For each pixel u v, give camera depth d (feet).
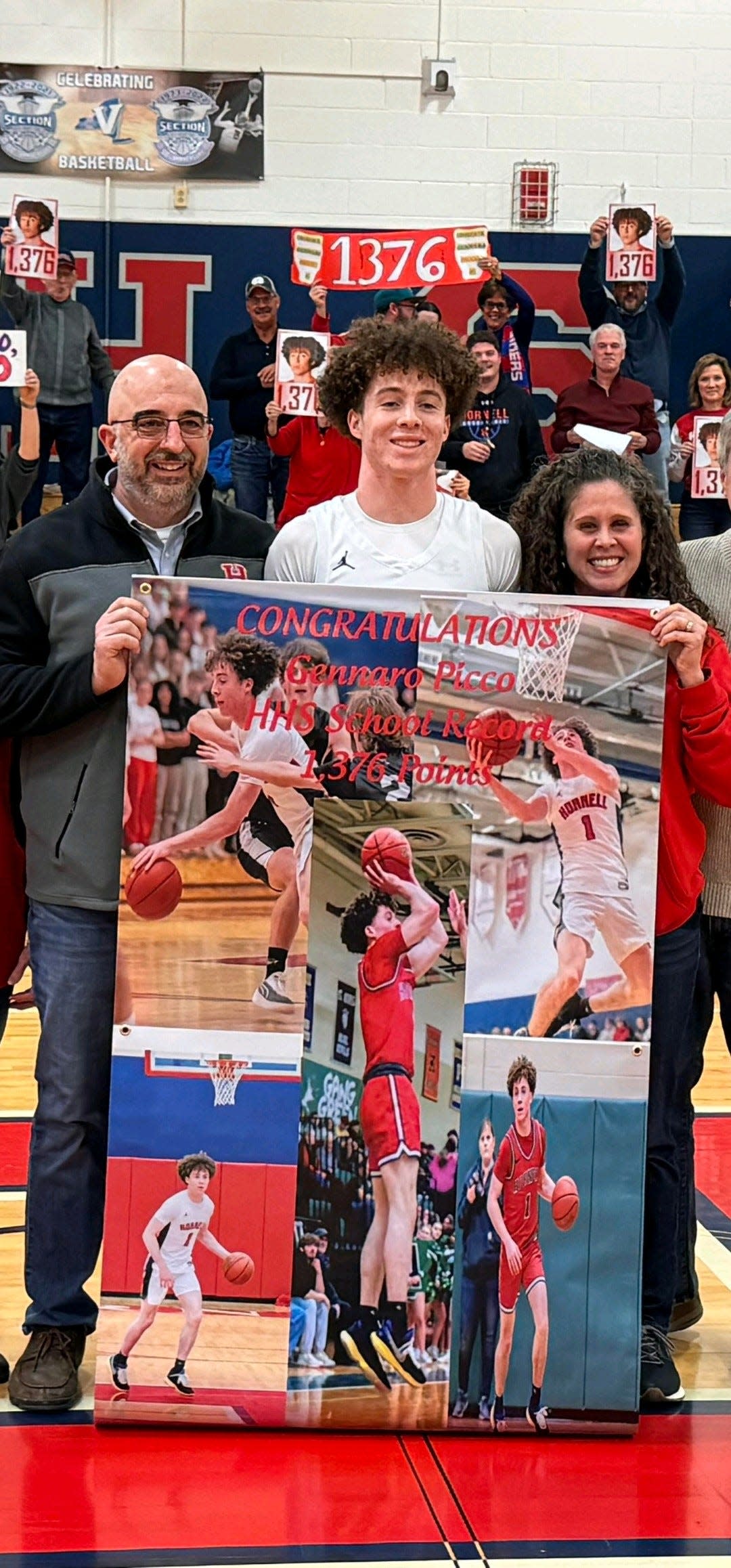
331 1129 7.68
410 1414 7.68
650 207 26.78
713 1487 7.24
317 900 7.66
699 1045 9.12
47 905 8.12
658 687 7.70
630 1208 7.77
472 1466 7.38
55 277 24.63
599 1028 7.76
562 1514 6.91
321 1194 7.67
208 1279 7.64
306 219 28.53
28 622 8.15
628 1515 6.93
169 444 7.91
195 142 28.17
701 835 8.27
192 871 7.65
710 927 8.96
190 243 28.40
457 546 8.36
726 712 7.85
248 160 28.27
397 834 7.68
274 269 28.55
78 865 7.97
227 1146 7.66
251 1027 7.66
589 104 28.53
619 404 26.43
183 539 8.36
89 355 27.12
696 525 26.58
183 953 7.66
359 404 8.41
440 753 7.67
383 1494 7.06
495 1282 7.70
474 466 24.85
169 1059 7.66
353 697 7.63
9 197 28.07
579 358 28.76
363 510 8.40
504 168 28.55
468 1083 7.72
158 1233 7.63
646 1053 7.79
